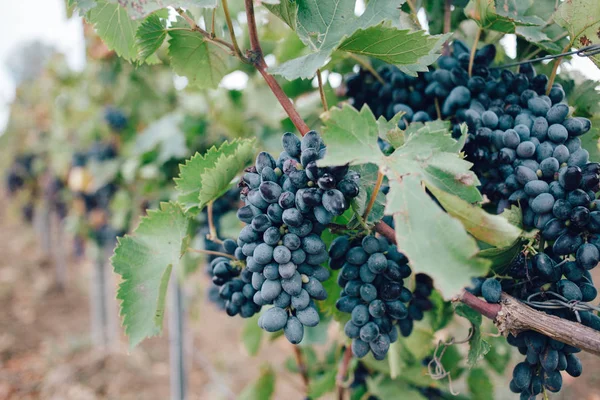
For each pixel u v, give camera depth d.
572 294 0.41
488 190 0.48
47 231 2.72
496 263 0.43
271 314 0.42
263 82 0.93
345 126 0.39
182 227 0.50
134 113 1.29
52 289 2.39
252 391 0.86
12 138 2.28
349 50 0.44
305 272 0.43
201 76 0.58
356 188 0.41
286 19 0.46
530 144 0.44
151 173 0.99
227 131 0.99
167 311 2.04
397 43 0.43
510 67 0.53
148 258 0.48
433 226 0.36
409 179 0.38
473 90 0.49
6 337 1.93
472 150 0.47
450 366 0.69
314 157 0.40
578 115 0.52
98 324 1.85
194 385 1.73
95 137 1.39
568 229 0.42
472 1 0.51
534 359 0.42
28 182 2.16
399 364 0.63
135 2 0.41
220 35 0.56
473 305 0.42
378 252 0.44
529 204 0.44
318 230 0.44
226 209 0.83
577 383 1.02
